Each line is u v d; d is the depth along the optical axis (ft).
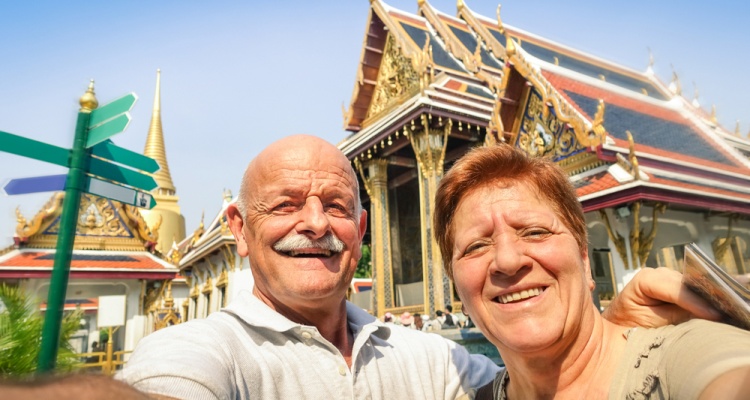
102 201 39.81
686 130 17.74
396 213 46.19
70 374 1.50
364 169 44.75
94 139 12.48
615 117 23.07
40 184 12.51
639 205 18.99
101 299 31.96
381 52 45.91
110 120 12.24
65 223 12.12
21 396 1.24
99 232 39.37
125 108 12.02
